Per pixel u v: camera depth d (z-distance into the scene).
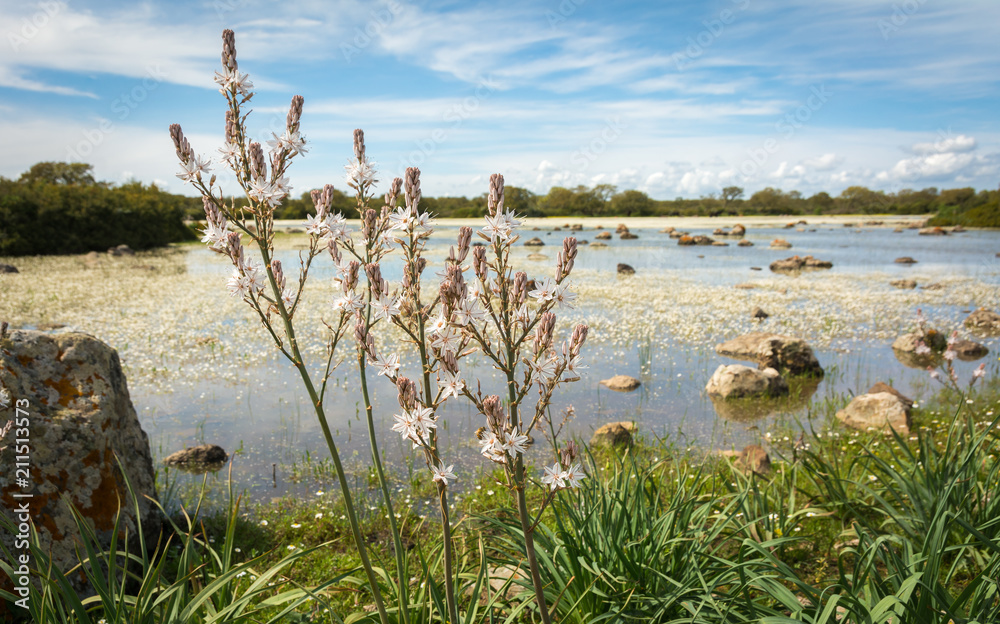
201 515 5.05
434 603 2.70
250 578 3.89
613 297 17.78
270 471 6.08
